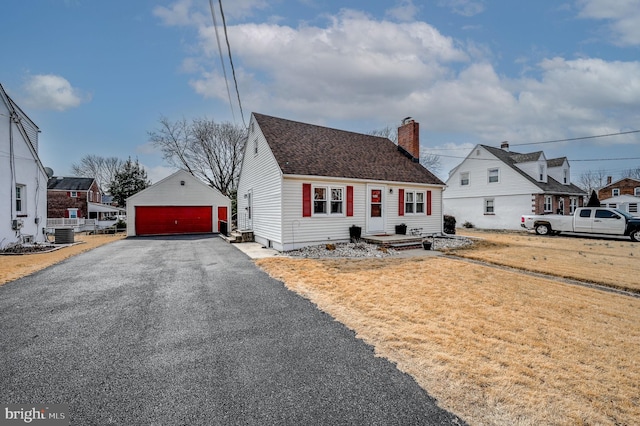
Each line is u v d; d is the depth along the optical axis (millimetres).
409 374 2949
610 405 2498
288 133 13664
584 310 4934
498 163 23344
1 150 11781
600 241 15188
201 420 2295
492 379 2859
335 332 3977
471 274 7469
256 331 4012
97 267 8266
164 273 7516
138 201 19484
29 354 3316
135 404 2479
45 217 15070
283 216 11141
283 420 2305
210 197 21156
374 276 7203
